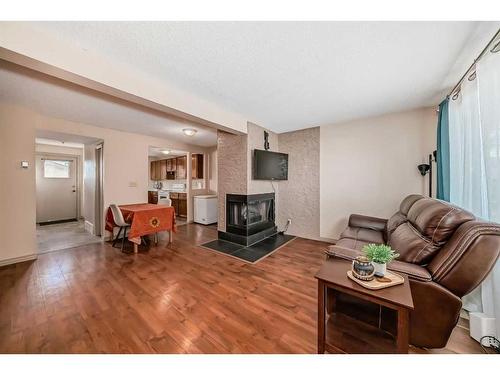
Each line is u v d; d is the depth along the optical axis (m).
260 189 3.96
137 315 1.72
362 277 1.18
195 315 1.72
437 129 2.55
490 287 1.49
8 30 1.29
